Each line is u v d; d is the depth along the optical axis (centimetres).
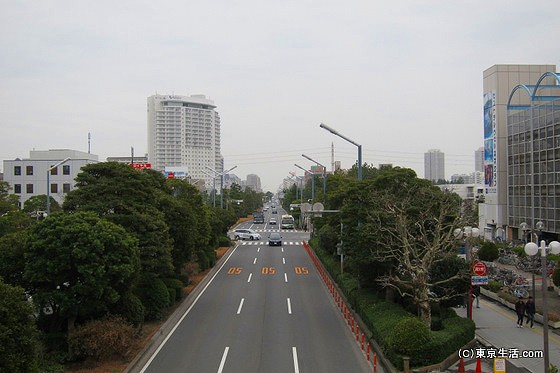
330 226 4050
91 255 1753
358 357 1941
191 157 15662
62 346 1862
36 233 1803
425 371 1727
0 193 5266
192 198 3669
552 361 1855
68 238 1755
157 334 2272
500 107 6066
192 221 2895
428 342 1759
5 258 1808
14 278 1828
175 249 2844
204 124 15938
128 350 1878
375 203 2427
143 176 2520
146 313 2430
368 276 2633
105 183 2361
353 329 2322
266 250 5791
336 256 4128
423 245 2358
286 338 2208
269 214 14738
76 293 1775
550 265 3700
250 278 3894
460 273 2203
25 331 1284
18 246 1823
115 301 1875
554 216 4700
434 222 2441
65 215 1878
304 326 2428
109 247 1841
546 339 1469
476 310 2767
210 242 4481
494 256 4053
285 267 4491
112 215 2252
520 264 4034
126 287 1969
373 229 2409
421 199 2512
